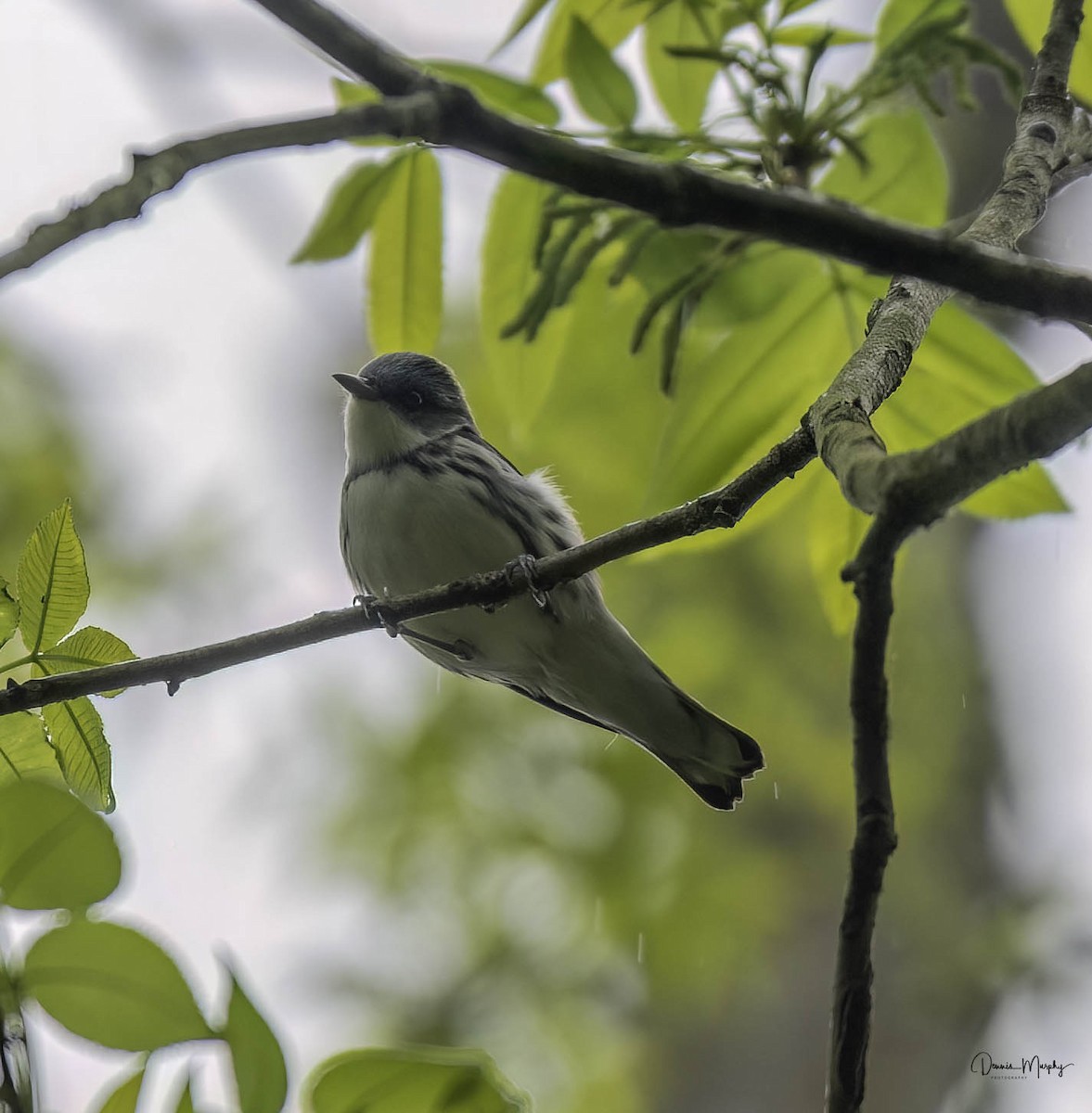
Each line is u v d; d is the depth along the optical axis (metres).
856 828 4.97
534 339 8.77
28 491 15.24
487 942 14.93
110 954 5.06
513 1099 5.47
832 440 5.39
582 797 15.24
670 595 16.39
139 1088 5.04
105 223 3.61
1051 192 7.99
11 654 7.19
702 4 8.73
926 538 17.81
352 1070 5.45
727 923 15.28
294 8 3.90
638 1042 15.40
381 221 8.38
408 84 3.91
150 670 6.92
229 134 3.71
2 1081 4.92
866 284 8.58
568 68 8.42
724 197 4.02
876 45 8.75
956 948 16.06
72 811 5.14
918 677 17.36
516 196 8.66
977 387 8.49
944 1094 15.42
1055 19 7.83
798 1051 15.70
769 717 16.31
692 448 8.52
